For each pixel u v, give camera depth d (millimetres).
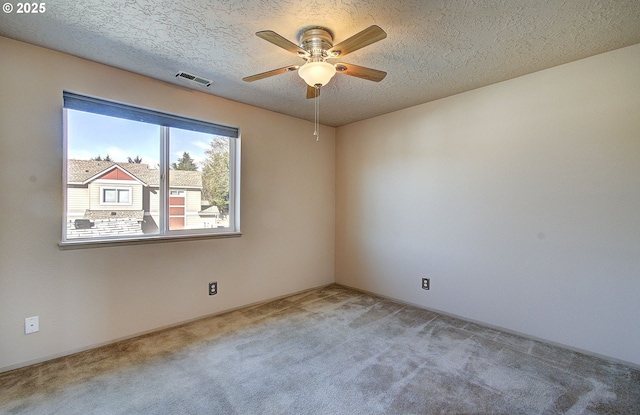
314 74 1824
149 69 2398
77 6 1625
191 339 2482
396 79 2566
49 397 1729
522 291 2553
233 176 3207
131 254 2496
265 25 1802
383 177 3588
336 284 4172
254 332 2625
